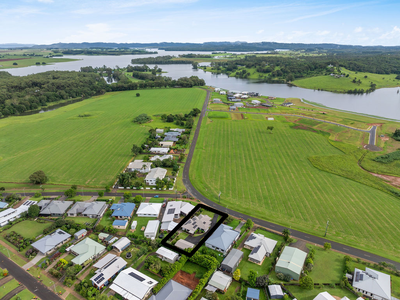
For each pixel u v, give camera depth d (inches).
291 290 3034.0
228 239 3695.9
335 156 6594.5
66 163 6166.3
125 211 4325.8
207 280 3100.4
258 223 4200.3
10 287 3031.5
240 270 3321.9
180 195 4950.8
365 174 5733.3
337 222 4215.1
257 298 2874.0
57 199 4808.1
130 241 3782.0
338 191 5083.7
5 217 4188.0
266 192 5049.2
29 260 3449.8
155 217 4335.6
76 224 4069.9
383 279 3068.4
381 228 4079.7
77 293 2977.4
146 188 5177.2
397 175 5703.7
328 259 3476.9
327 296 2824.8
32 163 6151.6
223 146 7268.7
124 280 3046.3
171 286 2955.2
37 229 4062.5
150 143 7185.0
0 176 5565.9
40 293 2962.6
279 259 3353.8
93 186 5231.3
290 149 7062.0
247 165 6156.5
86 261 3388.3
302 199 4830.2
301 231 4020.7
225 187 5226.4
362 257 3523.6
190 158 6501.0
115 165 6087.6
